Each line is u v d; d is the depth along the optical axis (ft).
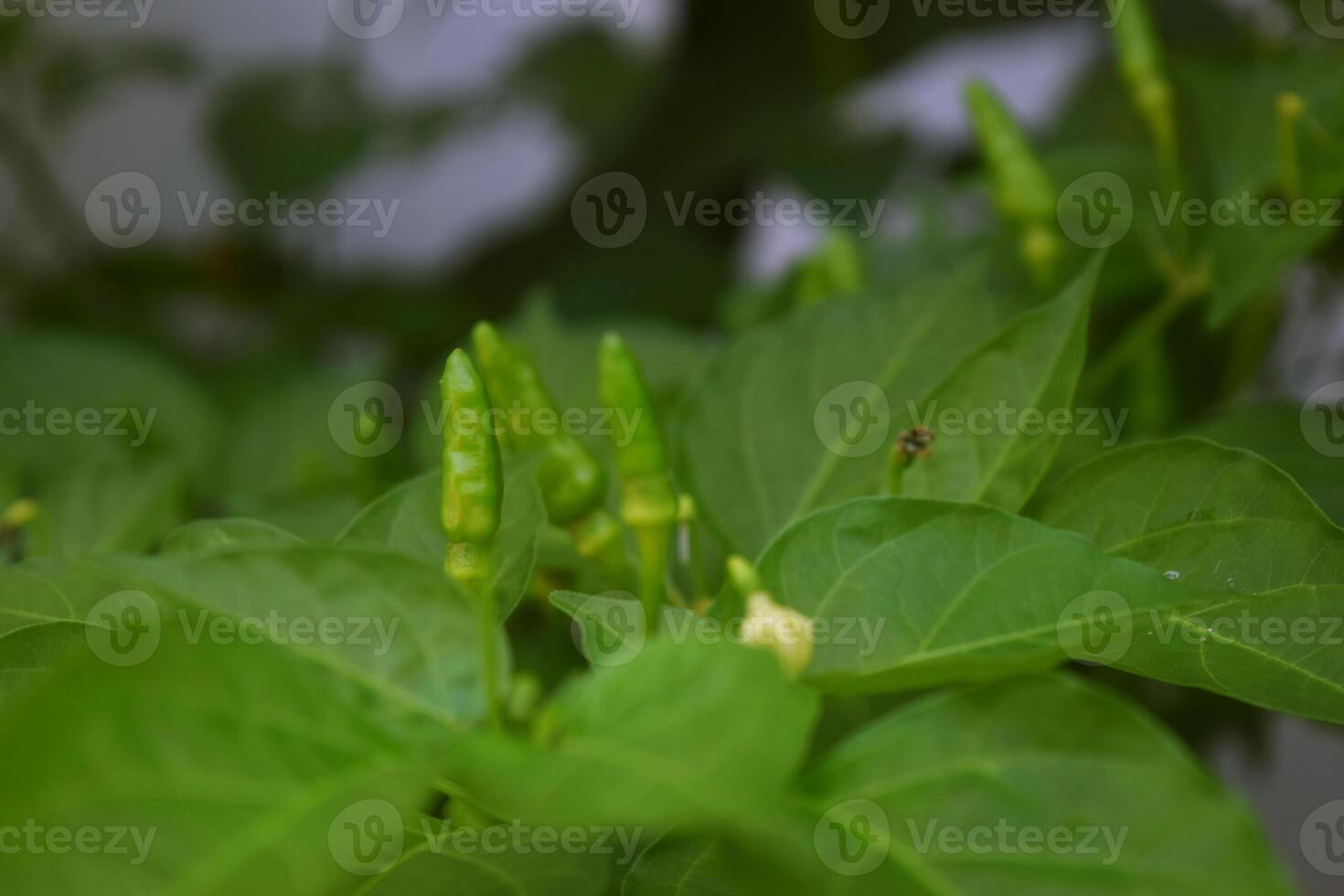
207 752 1.36
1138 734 1.42
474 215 3.65
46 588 1.56
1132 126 2.34
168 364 2.24
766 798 1.36
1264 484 1.57
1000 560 1.48
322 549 1.46
